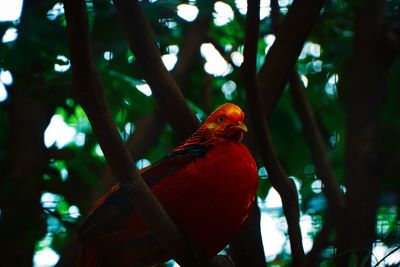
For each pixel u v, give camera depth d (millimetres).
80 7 4406
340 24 9984
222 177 5621
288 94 10562
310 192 10664
